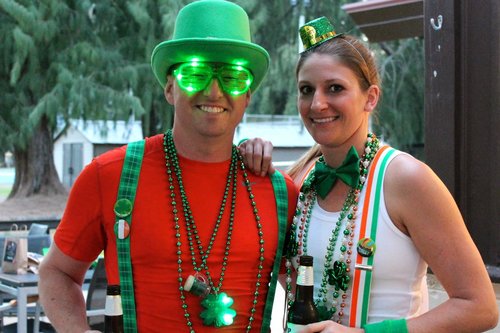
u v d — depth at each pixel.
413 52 16.47
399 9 4.23
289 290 1.89
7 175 39.31
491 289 1.59
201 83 1.74
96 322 4.32
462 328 1.54
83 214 1.81
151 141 1.89
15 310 5.39
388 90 16.17
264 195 1.90
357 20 4.55
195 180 1.83
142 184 1.81
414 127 16.48
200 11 1.79
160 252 1.76
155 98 18.11
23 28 16.17
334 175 1.77
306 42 1.82
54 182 20.53
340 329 1.56
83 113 17.03
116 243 1.78
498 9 2.55
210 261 1.79
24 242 4.76
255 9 18.17
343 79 1.72
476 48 2.61
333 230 1.74
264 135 23.81
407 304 1.66
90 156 25.23
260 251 1.84
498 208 2.56
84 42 16.70
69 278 1.87
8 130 17.30
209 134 1.78
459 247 1.58
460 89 2.65
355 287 1.67
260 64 1.83
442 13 2.67
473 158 2.63
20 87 17.34
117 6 17.80
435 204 1.59
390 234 1.66
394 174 1.66
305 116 1.79
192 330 1.74
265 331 1.85
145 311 1.76
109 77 16.97
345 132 1.74
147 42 17.41
